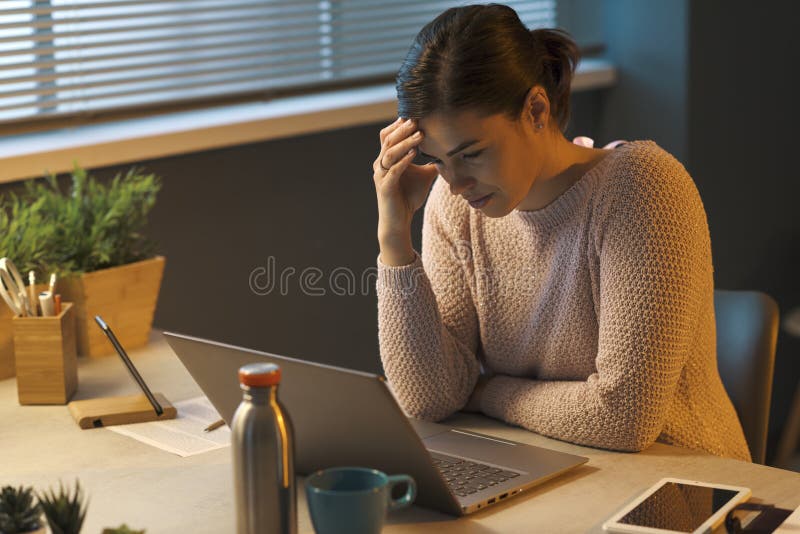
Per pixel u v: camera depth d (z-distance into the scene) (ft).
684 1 10.04
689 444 4.77
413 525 3.57
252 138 7.77
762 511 3.54
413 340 4.83
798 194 12.09
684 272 4.48
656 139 10.50
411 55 4.38
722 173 10.88
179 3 7.91
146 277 6.18
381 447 3.59
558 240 4.84
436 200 5.30
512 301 5.08
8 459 4.36
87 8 7.21
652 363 4.35
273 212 8.25
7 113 7.09
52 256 5.83
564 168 4.79
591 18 10.67
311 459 3.92
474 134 4.27
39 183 6.87
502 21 4.35
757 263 11.64
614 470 4.12
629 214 4.53
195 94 7.98
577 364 4.94
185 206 7.68
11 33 7.06
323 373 3.43
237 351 3.73
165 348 6.19
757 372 5.38
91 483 4.04
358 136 8.77
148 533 3.52
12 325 5.63
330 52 8.74
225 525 3.58
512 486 3.84
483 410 4.92
